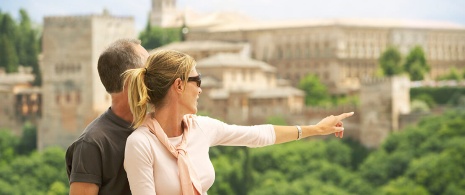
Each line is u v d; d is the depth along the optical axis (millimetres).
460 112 178500
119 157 11547
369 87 190500
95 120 11820
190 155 11398
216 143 11820
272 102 196375
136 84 11234
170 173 11234
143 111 11227
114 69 11812
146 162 11195
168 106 11383
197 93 11477
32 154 185750
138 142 11211
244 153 161500
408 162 163875
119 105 11789
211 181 11484
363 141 188375
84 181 11398
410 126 180500
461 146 157375
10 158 190375
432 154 162500
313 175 164500
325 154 173375
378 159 168625
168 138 11406
